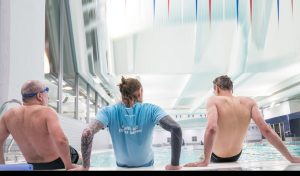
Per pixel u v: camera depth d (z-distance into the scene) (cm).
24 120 208
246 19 1066
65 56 738
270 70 1195
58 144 193
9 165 150
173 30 1098
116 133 198
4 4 373
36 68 455
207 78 1298
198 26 1092
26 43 419
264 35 1088
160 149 1094
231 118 237
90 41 846
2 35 367
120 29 1024
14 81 375
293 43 1077
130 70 1138
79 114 872
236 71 1224
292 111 1598
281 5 1002
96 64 916
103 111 197
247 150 766
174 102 1766
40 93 219
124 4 982
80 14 712
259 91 1521
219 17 1075
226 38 1116
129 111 196
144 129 194
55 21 631
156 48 1126
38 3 472
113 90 1147
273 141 216
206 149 205
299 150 730
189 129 1852
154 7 1041
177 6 1052
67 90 800
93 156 627
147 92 1513
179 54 1155
